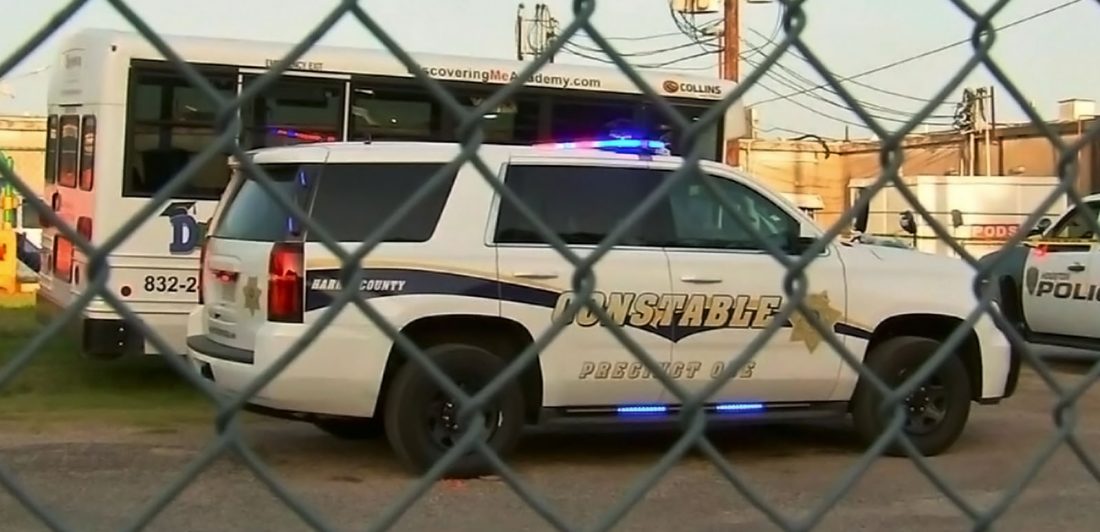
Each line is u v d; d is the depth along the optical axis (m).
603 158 7.16
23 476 6.71
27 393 9.51
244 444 1.87
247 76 9.29
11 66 1.47
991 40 2.12
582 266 2.04
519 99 10.12
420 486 2.03
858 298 7.43
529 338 6.83
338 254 1.90
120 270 9.09
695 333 7.05
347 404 6.51
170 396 9.58
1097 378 2.45
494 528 5.86
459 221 6.77
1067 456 7.78
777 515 2.20
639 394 7.03
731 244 7.24
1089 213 2.36
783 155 28.33
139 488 6.48
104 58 9.23
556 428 7.22
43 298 10.19
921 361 7.48
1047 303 11.65
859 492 6.72
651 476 2.12
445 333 6.76
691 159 2.02
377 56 9.70
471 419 2.05
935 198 20.81
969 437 8.41
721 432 8.48
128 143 9.23
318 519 1.93
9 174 1.62
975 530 2.37
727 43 19.84
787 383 7.27
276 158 6.94
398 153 6.77
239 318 6.76
